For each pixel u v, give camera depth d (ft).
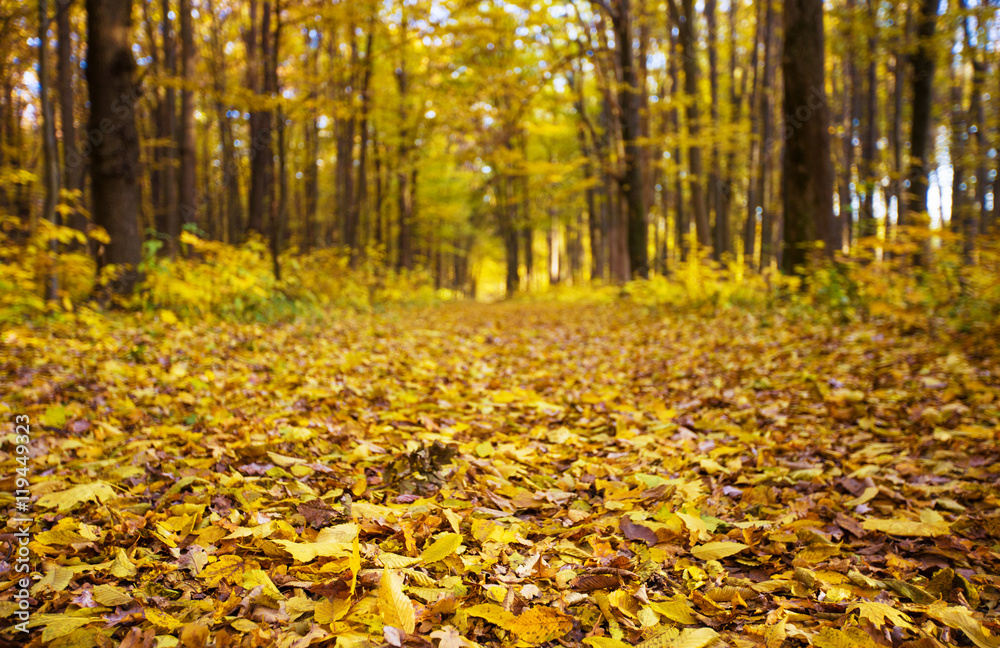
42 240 21.27
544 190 58.95
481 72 49.88
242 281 25.18
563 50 53.62
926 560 5.55
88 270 23.08
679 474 7.94
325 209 95.91
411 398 11.77
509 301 80.64
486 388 14.01
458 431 9.86
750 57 69.97
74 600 4.33
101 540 5.40
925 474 7.60
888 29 39.52
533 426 10.77
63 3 34.68
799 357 16.05
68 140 38.22
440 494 6.95
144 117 64.34
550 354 19.79
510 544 5.82
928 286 23.13
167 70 48.49
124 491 6.63
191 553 5.12
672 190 81.51
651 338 23.18
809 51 28.04
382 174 69.97
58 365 13.23
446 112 55.21
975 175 68.85
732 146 54.85
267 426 9.29
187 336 18.40
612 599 4.64
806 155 28.58
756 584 5.10
